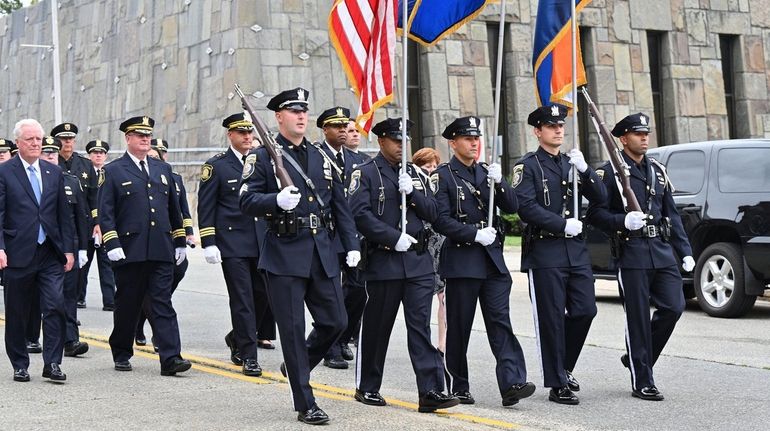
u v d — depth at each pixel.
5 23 75.75
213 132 49.56
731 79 56.91
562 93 16.62
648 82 53.66
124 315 16.83
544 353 14.70
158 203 17.00
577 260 14.88
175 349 16.58
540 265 14.77
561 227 14.68
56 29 54.88
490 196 14.34
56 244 16.05
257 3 47.78
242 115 17.61
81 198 18.84
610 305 26.70
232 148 17.81
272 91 47.72
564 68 16.64
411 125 14.59
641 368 14.96
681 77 54.59
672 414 13.80
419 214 13.96
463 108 50.09
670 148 25.98
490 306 14.41
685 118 54.56
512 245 45.12
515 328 22.06
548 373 14.65
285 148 13.55
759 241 23.23
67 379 16.14
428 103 49.50
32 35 71.38
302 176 13.38
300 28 48.38
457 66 50.06
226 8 48.75
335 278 13.50
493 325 14.38
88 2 63.56
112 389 15.27
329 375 16.89
